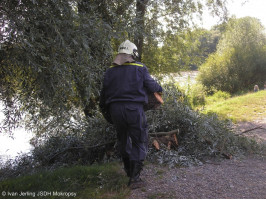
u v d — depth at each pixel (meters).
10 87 3.66
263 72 28.50
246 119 9.75
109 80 3.23
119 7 5.68
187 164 4.06
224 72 27.88
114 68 3.27
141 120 3.13
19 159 5.16
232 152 4.64
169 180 3.41
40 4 3.31
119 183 3.29
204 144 4.62
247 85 28.75
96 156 4.96
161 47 8.45
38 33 3.21
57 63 3.38
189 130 4.70
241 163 4.23
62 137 5.09
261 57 27.70
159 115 4.79
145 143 3.32
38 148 5.23
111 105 3.19
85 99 4.18
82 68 3.69
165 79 8.30
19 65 3.28
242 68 27.55
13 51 3.16
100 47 4.30
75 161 4.87
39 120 4.52
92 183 3.36
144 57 8.38
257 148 5.00
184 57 9.17
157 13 7.42
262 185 3.26
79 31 3.62
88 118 5.12
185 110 4.84
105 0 5.23
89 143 4.82
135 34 5.62
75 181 3.32
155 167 3.96
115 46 6.23
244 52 27.84
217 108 12.62
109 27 4.14
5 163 5.11
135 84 3.12
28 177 3.60
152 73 8.74
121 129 3.22
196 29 8.87
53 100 3.61
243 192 3.04
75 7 4.11
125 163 3.39
